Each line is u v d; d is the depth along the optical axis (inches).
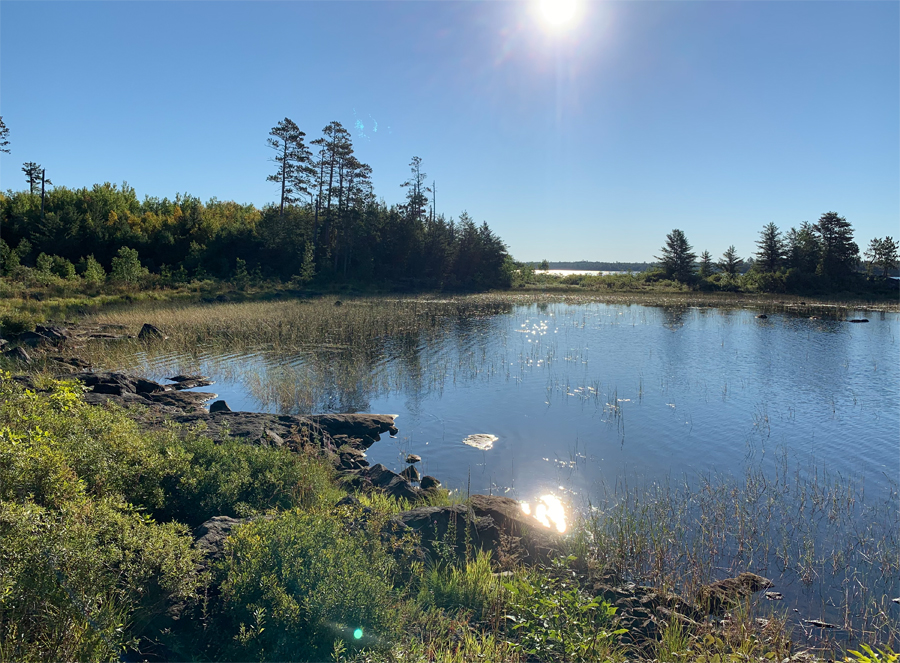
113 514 204.2
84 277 2009.1
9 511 170.1
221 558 218.8
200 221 2615.7
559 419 585.9
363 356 885.2
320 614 182.1
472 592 247.0
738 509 366.6
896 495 395.5
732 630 238.5
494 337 1112.2
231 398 667.4
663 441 516.4
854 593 280.4
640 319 1483.8
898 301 2298.2
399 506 355.9
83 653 147.6
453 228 3041.3
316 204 2549.2
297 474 333.1
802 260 3053.6
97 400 519.5
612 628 227.6
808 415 592.7
